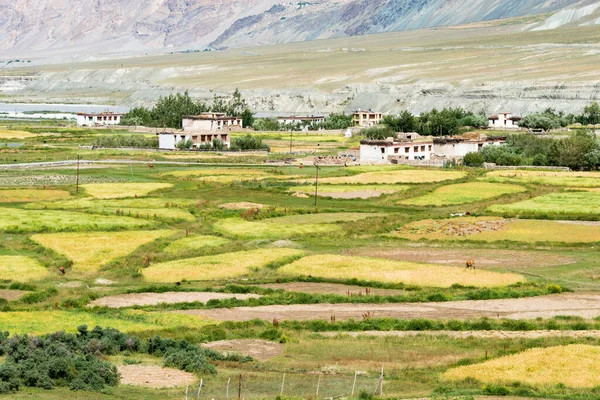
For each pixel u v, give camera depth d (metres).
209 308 128.38
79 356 95.56
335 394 89.06
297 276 148.50
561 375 95.44
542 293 136.75
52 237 176.50
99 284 142.62
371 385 92.69
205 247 170.25
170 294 136.75
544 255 168.62
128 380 91.94
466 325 117.88
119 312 123.44
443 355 105.06
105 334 105.88
